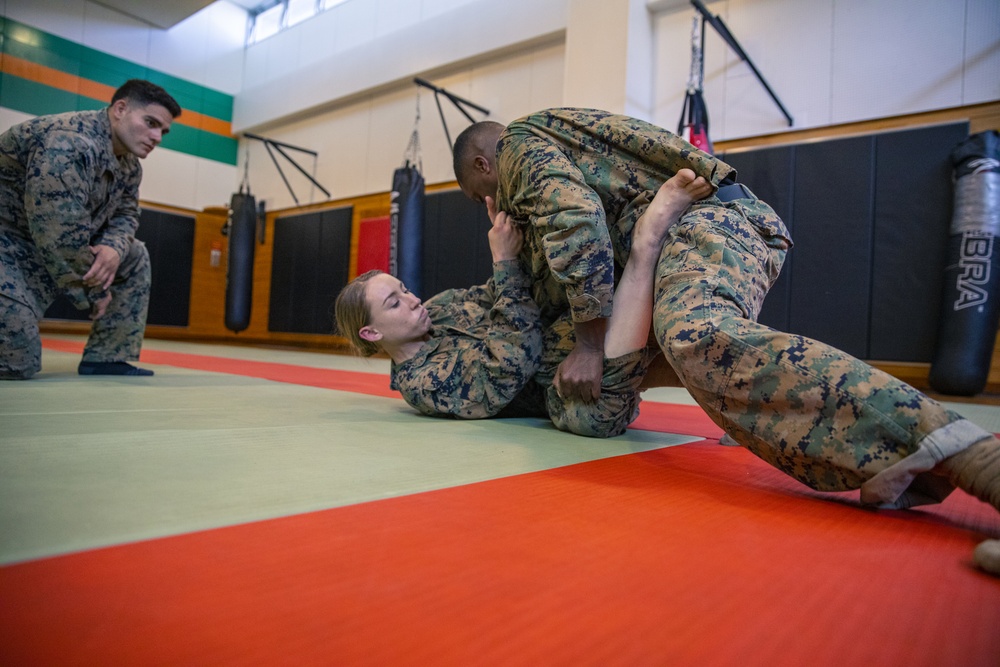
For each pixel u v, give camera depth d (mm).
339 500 920
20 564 635
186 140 10219
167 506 854
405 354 1920
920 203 4605
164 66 9992
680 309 1118
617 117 1502
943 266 4484
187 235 9875
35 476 985
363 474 1094
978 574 718
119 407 1852
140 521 785
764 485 1167
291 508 868
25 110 8898
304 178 9703
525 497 984
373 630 523
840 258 4867
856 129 5004
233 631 511
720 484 1154
